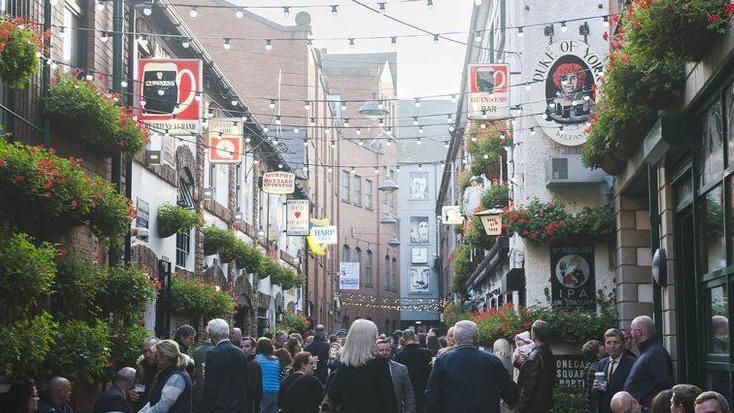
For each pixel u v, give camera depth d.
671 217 14.48
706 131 12.43
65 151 16.38
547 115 21.30
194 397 15.40
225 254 29.28
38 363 12.58
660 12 10.89
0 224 13.00
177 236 25.09
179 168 24.70
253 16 52.72
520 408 13.07
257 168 36.66
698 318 13.19
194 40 25.11
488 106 22.08
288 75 53.03
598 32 21.83
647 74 13.16
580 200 21.48
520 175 23.77
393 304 80.81
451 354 11.38
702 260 12.94
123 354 16.03
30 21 13.02
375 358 10.74
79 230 16.86
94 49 18.08
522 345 14.66
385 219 67.44
